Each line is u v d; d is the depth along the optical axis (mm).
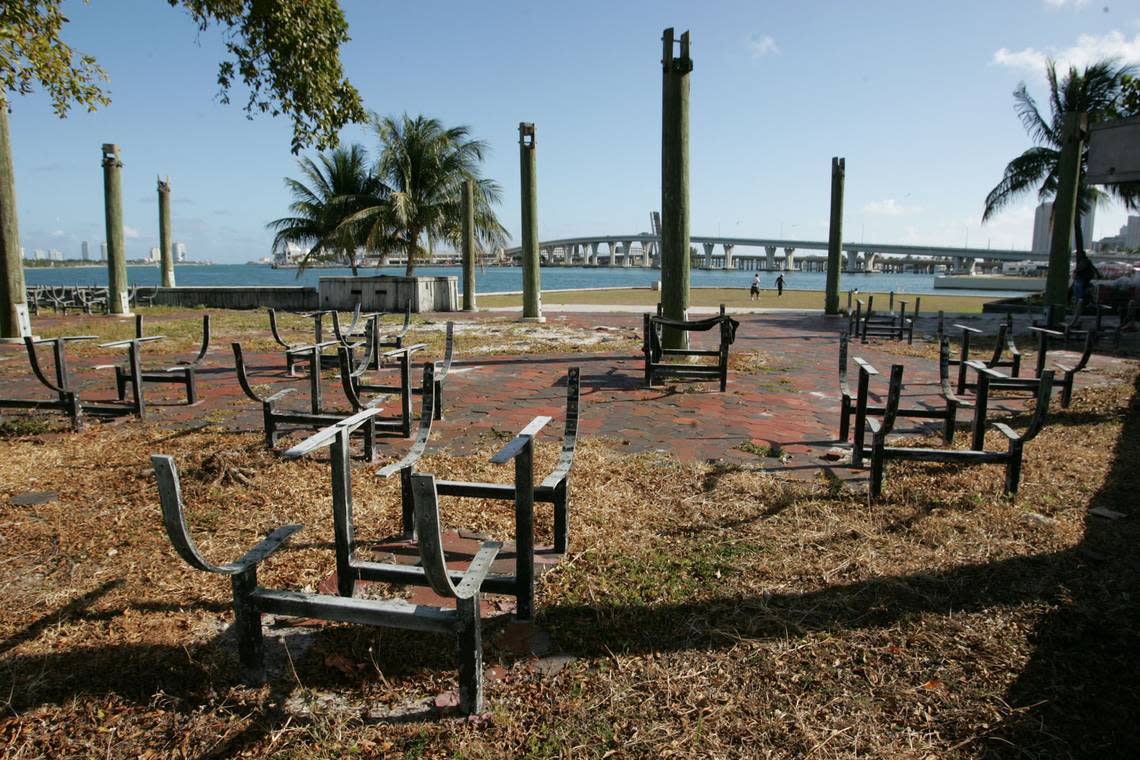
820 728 2152
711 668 2441
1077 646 2564
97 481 4336
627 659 2492
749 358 10094
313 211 24109
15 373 8812
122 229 18672
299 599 2279
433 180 22953
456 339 12500
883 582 3020
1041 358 7770
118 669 2438
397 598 2939
